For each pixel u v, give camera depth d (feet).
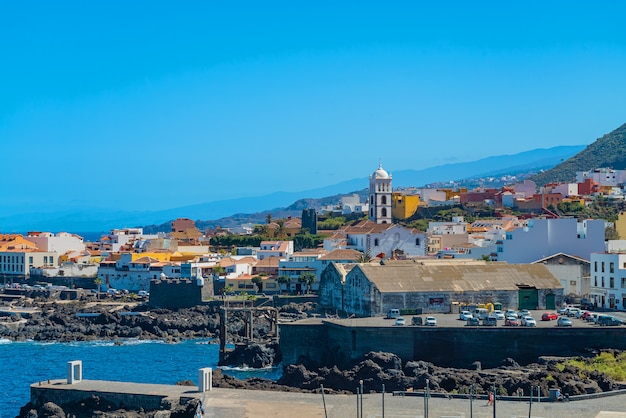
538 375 580.71
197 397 536.83
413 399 522.47
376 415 481.87
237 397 536.83
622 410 480.64
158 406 541.75
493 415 461.37
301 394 547.08
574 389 532.32
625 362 632.79
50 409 551.59
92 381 595.47
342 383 629.92
